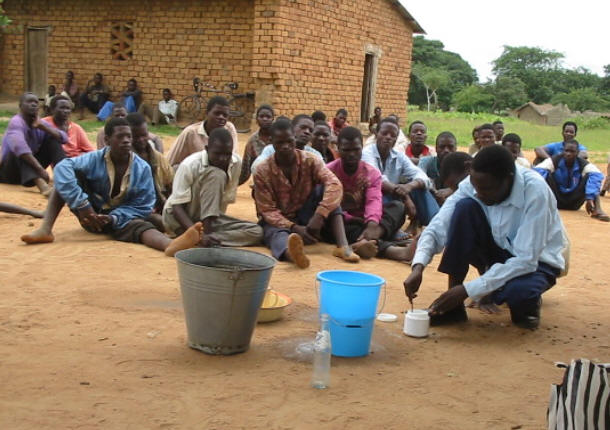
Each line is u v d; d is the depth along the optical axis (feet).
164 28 69.15
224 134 22.30
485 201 15.46
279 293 17.74
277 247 21.40
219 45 67.36
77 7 72.38
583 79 295.07
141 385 11.78
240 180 29.55
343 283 13.39
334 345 13.73
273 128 21.80
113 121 22.08
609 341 15.67
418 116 140.77
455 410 11.60
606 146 93.25
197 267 12.74
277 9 62.59
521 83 267.39
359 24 73.82
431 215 25.22
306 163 22.35
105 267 19.21
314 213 22.77
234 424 10.61
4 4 74.74
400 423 10.98
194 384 11.93
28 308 15.44
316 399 11.64
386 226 23.17
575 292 20.04
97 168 22.25
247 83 66.85
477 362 13.89
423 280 20.31
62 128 32.37
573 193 36.65
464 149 71.56
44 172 30.89
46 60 75.15
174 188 22.67
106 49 71.82
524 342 15.25
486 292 15.33
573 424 9.04
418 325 15.11
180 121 69.72
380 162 25.70
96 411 10.78
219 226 22.50
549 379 13.20
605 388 9.02
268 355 13.50
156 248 21.62
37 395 11.20
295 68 65.72
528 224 15.26
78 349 13.23
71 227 24.21
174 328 14.69
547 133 112.27
